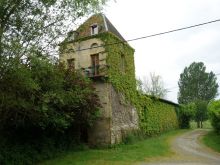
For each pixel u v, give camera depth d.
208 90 72.06
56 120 17.59
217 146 23.42
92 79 24.58
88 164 16.89
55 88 16.77
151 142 25.38
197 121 51.38
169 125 37.88
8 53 13.70
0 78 14.16
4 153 16.67
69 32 16.22
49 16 15.64
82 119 21.05
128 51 28.22
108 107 23.88
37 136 19.34
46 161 18.52
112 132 23.56
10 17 15.03
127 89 27.00
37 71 14.59
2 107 15.59
